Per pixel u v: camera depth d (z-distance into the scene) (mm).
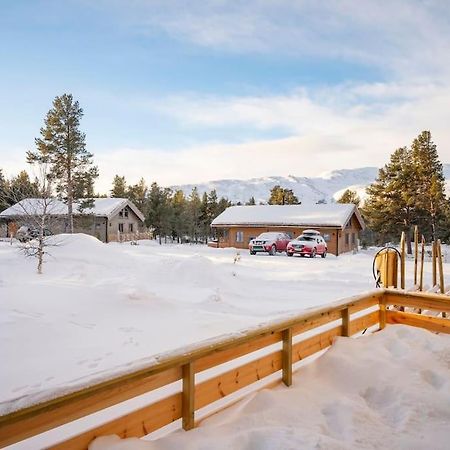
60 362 5227
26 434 2150
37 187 16062
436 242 8258
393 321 6004
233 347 3402
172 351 2949
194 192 62156
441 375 4227
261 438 2867
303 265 20188
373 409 3633
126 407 3795
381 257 7441
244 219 36125
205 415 3230
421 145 39969
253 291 11961
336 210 34375
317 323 4586
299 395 3713
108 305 8234
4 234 41156
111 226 41875
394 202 39531
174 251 28266
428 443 3033
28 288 9188
